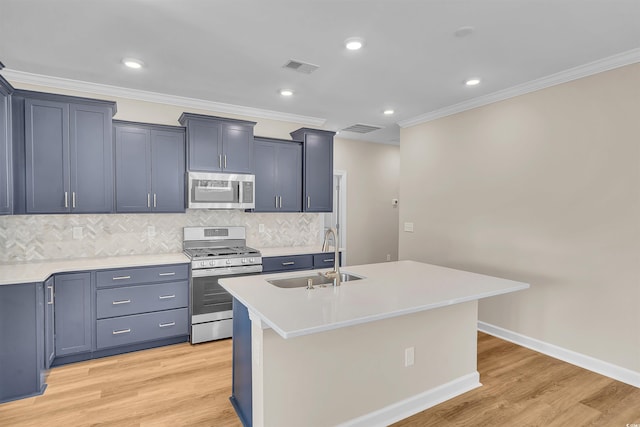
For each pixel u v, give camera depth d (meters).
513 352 3.28
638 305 2.64
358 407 2.17
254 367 1.97
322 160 4.55
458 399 2.51
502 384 2.71
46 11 2.12
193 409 2.36
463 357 2.63
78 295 2.97
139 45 2.58
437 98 3.81
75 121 3.08
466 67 2.96
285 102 4.01
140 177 3.49
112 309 3.11
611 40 2.46
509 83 3.33
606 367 2.81
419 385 2.41
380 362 2.24
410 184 4.75
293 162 4.39
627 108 2.68
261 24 2.28
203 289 3.47
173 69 3.04
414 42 2.52
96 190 3.18
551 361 3.09
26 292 2.51
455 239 4.11
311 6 2.07
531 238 3.34
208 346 3.42
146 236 3.81
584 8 2.06
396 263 3.17
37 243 3.29
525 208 3.38
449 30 2.34
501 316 3.62
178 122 3.92
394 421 2.27
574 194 3.01
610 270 2.79
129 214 3.71
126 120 3.50
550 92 3.18
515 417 2.30
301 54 2.73
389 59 2.81
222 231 4.18
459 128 4.06
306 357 1.98
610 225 2.79
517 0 1.99
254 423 2.00
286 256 4.00
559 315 3.13
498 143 3.62
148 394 2.54
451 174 4.16
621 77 2.72
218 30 2.36
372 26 2.30
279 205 4.30
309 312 1.73
